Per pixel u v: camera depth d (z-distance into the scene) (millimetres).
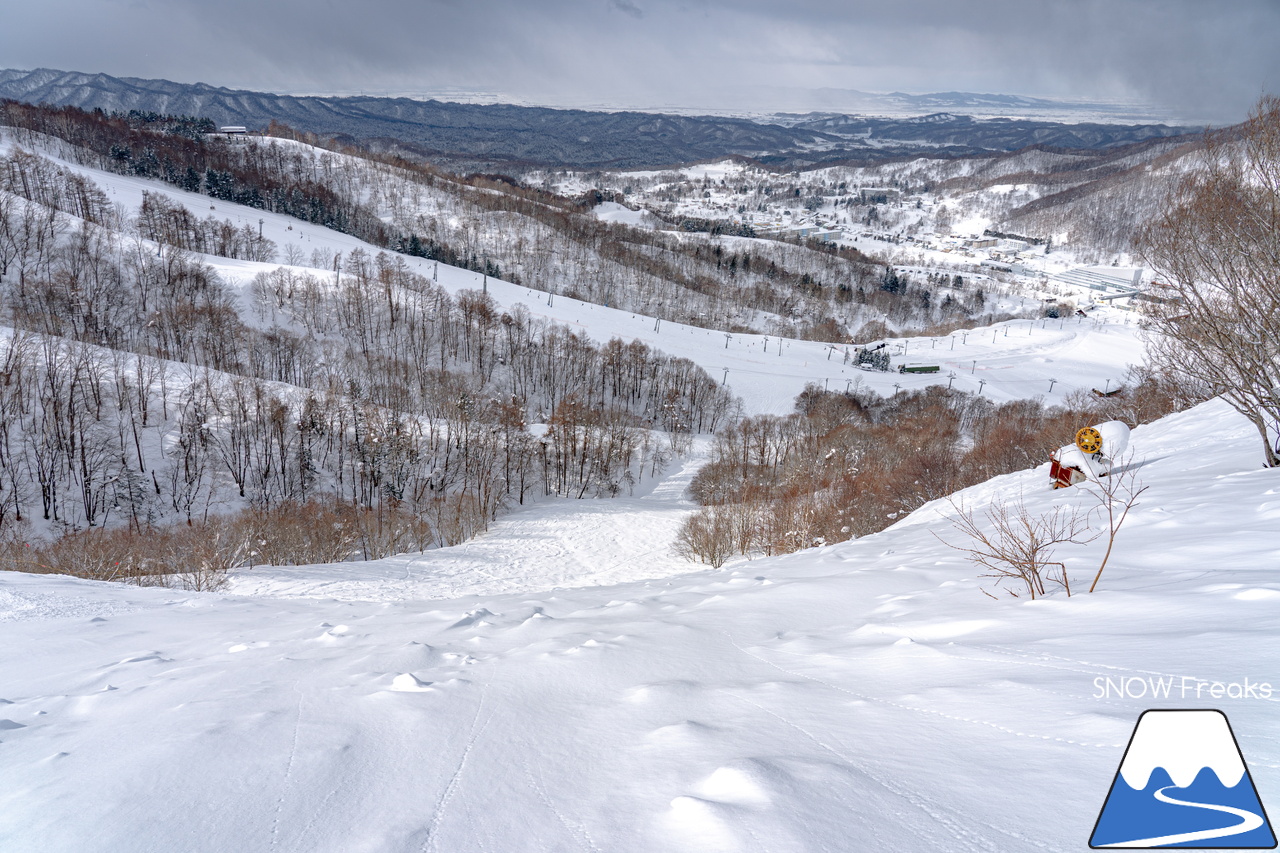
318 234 181750
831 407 97438
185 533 44031
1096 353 174875
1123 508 9289
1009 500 14406
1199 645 3469
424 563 44469
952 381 136500
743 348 145875
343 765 3420
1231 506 7652
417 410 81375
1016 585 5996
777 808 2471
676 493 75688
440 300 119188
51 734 4594
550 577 42594
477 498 63156
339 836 2725
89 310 86938
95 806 3158
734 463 73312
